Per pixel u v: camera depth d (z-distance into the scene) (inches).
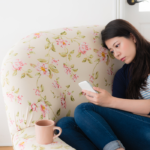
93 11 59.7
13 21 61.3
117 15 58.8
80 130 38.4
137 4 61.2
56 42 43.6
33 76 37.9
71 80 44.1
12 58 38.1
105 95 38.9
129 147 36.9
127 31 45.5
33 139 29.8
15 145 30.8
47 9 60.4
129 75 49.0
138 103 38.4
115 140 30.2
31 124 36.1
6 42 62.2
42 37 43.1
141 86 45.3
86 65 46.6
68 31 47.0
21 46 40.3
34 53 40.0
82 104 36.6
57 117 40.7
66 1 59.8
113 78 52.4
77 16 60.2
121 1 58.3
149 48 46.3
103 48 50.1
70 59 44.4
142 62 45.6
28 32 61.4
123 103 38.5
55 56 42.5
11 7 60.8
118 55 46.6
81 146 33.3
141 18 61.8
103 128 31.9
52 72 41.1
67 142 34.6
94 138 32.0
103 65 49.6
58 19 60.6
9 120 36.8
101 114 36.6
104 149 30.3
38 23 61.0
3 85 37.5
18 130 35.7
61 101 41.9
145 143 35.5
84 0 59.5
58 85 41.8
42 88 38.6
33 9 60.6
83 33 48.3
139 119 36.6
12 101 36.0
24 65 37.7
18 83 36.2
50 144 28.1
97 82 48.3
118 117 36.9
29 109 36.0
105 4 59.2
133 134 36.0
